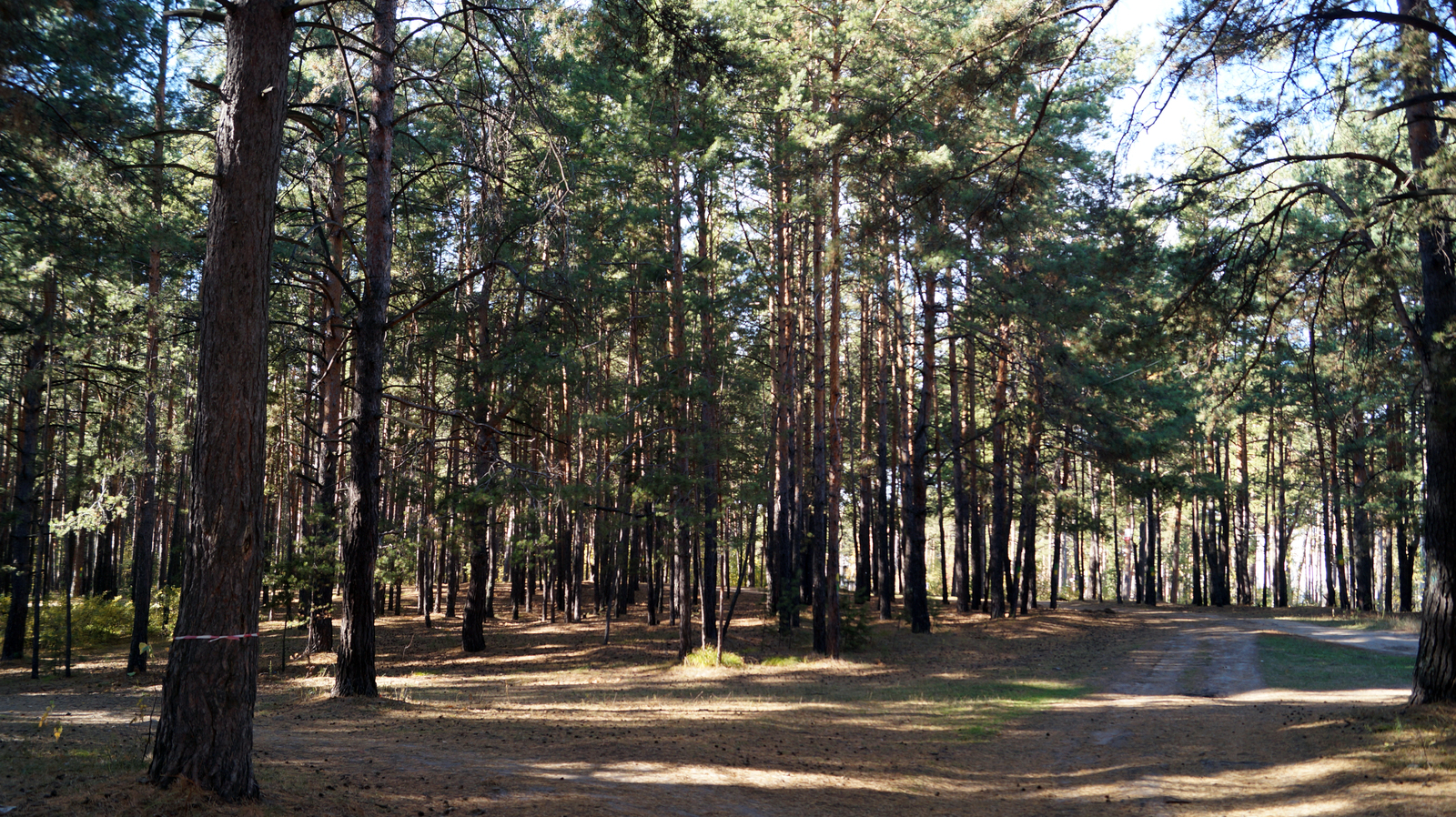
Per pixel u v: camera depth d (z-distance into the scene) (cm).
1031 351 2966
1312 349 1370
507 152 1388
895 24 2233
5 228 1619
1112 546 7150
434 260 2512
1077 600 5653
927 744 1236
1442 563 1134
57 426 2572
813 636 2848
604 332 2655
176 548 3484
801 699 1719
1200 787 959
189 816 573
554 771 877
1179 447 3456
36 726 1014
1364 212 1108
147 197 1612
